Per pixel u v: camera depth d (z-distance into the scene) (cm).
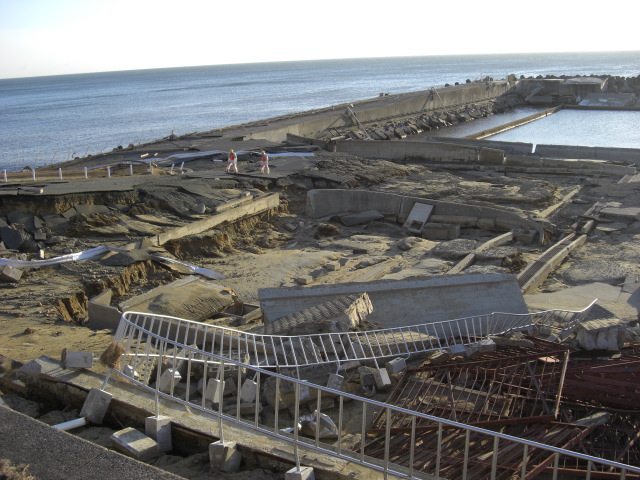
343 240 2384
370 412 924
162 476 576
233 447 688
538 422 831
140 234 2112
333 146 4094
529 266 1888
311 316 1163
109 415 812
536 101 9012
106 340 1245
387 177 3269
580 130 6375
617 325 1144
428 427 825
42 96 18300
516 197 2858
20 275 1714
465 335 1249
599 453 789
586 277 1833
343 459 668
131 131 8112
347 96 13500
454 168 3809
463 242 2169
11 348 1179
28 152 6581
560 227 2531
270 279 1878
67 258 1844
